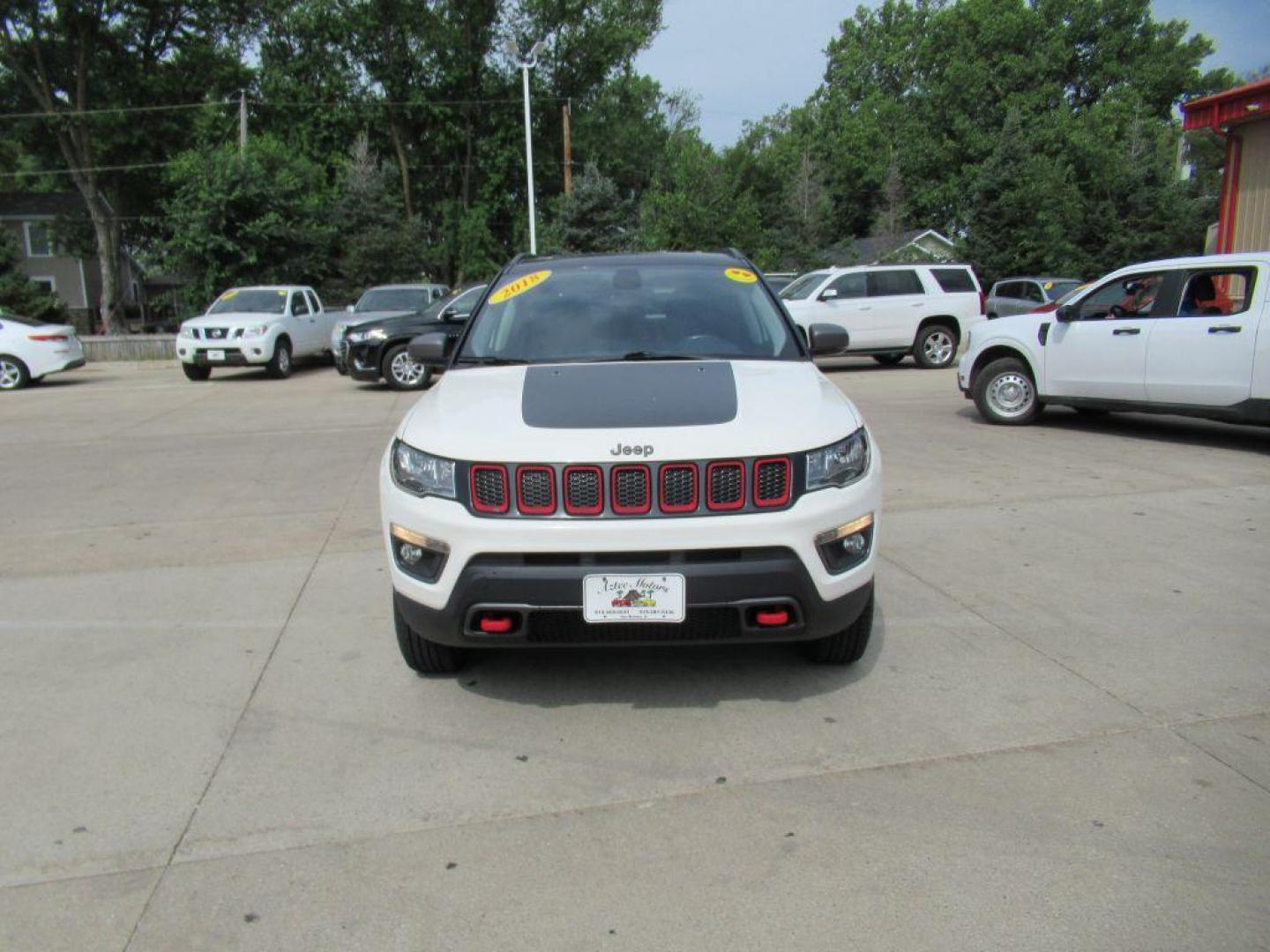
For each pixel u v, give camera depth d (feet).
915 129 165.58
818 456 10.96
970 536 19.13
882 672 12.82
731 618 10.80
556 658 13.50
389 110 147.54
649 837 9.21
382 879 8.65
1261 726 11.08
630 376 12.63
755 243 102.73
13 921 8.16
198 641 14.49
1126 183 120.26
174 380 60.54
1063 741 10.83
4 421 40.86
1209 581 16.21
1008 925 7.84
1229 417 27.14
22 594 16.89
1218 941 7.59
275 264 86.69
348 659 13.67
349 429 35.86
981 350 32.91
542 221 151.74
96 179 120.37
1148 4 178.70
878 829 9.21
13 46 108.58
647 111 177.17
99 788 10.28
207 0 113.91
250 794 10.11
